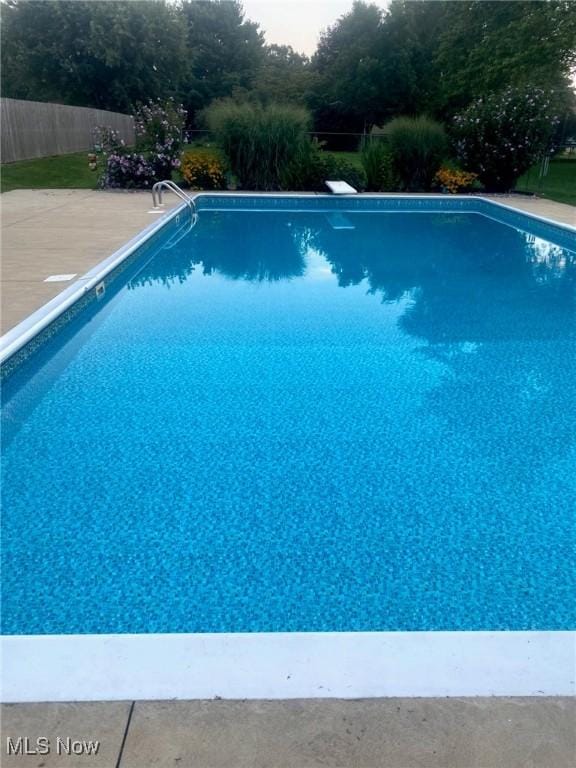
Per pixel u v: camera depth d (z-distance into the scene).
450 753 1.20
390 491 2.46
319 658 1.44
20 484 2.47
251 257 7.08
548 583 1.96
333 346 4.15
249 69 37.69
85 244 6.07
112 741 1.22
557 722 1.28
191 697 1.33
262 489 2.45
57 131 16.81
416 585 1.94
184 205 9.45
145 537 2.15
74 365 3.73
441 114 26.03
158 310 4.95
